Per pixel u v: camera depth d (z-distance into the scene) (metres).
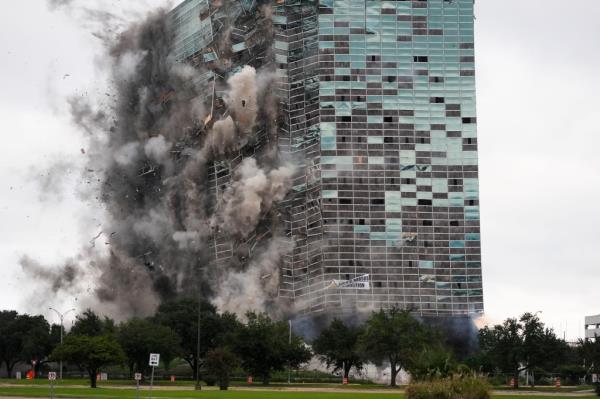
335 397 90.31
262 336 144.75
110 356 114.75
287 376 164.38
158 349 150.25
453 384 71.88
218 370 118.25
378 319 145.88
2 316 186.12
